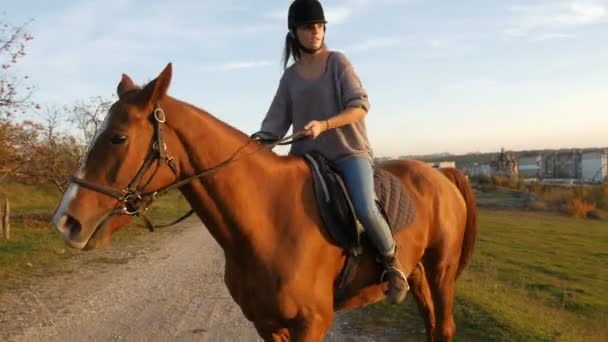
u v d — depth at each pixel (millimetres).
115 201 2689
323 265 3215
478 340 5586
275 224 3131
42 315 7027
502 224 27625
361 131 3518
